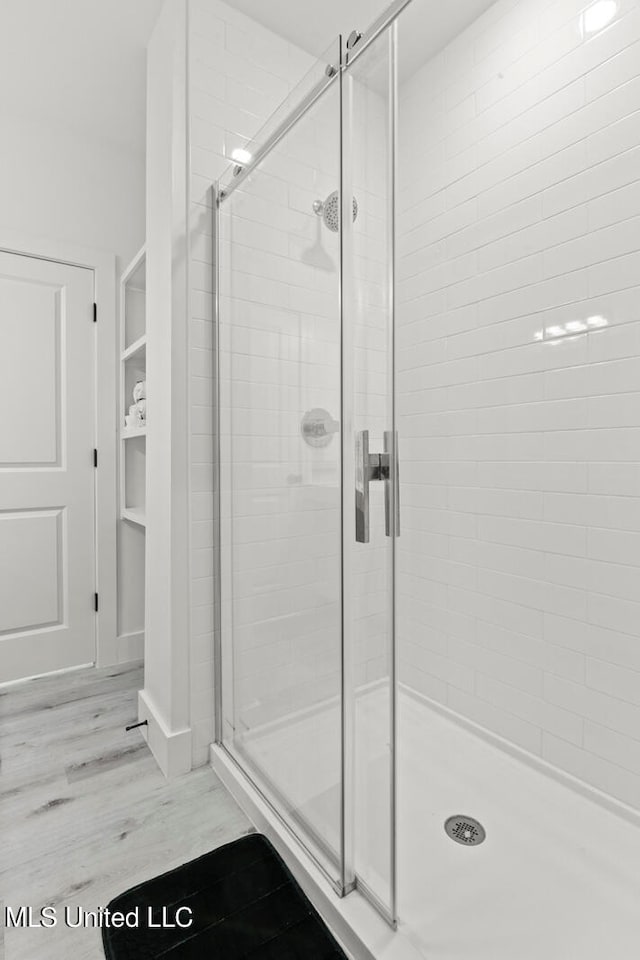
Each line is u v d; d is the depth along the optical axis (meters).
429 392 2.05
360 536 1.14
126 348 2.54
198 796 1.54
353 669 1.15
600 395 1.46
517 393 1.70
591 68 1.46
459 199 1.89
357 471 1.15
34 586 2.35
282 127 1.37
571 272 1.53
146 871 1.26
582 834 1.36
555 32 1.56
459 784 1.59
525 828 1.39
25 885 1.21
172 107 1.60
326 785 1.22
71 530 2.43
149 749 1.79
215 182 1.68
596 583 1.49
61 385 2.39
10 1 1.66
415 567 2.13
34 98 2.14
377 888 1.11
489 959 1.01
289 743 1.36
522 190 1.67
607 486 1.45
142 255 2.08
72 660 2.45
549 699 1.62
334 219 1.19
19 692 2.22
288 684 1.37
